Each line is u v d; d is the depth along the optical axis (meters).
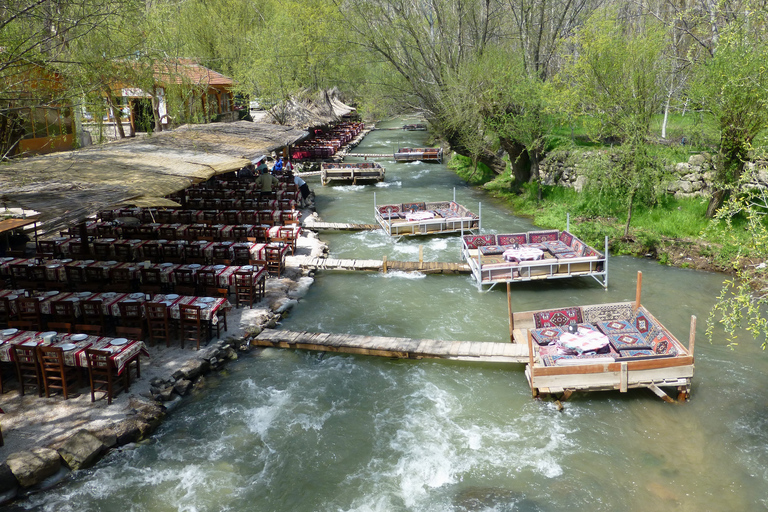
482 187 29.59
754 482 7.84
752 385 10.16
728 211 9.38
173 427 9.10
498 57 24.86
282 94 38.97
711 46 19.84
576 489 7.76
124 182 12.80
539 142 24.44
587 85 20.03
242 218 19.14
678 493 7.67
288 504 7.52
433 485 7.89
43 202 10.70
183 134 22.59
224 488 7.79
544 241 16.86
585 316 11.20
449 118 26.64
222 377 10.63
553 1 26.25
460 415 9.52
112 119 26.66
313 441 8.83
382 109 30.48
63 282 12.82
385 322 13.02
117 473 8.01
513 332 11.59
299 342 11.69
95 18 10.88
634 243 18.22
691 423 9.16
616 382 9.52
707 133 18.56
